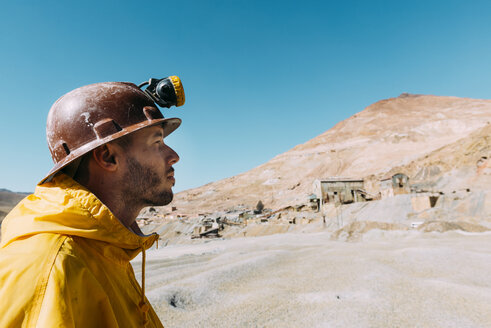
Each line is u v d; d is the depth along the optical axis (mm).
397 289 8141
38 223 750
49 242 716
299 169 157750
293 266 12312
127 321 838
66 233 760
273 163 176875
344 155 151500
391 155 125250
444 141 120188
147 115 1116
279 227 62781
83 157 1004
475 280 9039
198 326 6484
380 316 6371
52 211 778
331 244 20578
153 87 1310
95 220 824
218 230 71812
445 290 7793
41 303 617
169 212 120438
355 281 9227
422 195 50375
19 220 778
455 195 48469
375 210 53500
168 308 7590
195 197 159250
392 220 47938
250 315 6930
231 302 8055
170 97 1296
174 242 68312
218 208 132000
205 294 8828
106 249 844
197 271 12500
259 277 10750
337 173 131500
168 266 15336
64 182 901
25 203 856
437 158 81875
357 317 6344
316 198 77688
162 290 8859
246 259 13992
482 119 140000
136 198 1059
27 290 623
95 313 732
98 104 1051
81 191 863
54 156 1047
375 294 7789
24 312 599
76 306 673
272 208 117062
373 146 144250
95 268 795
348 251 14922
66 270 683
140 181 1044
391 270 10297
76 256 738
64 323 609
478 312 6328
